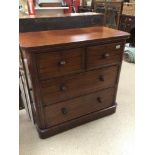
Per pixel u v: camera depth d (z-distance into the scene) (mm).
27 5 1663
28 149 1475
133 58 3021
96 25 1791
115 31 1579
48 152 1453
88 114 1706
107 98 1754
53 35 1421
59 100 1450
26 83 1440
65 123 1600
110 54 1496
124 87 2359
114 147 1495
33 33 1473
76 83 1457
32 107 1550
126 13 3383
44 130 1522
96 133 1636
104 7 3748
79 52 1328
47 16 1565
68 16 1616
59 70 1312
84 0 3840
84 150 1471
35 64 1200
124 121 1780
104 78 1597
